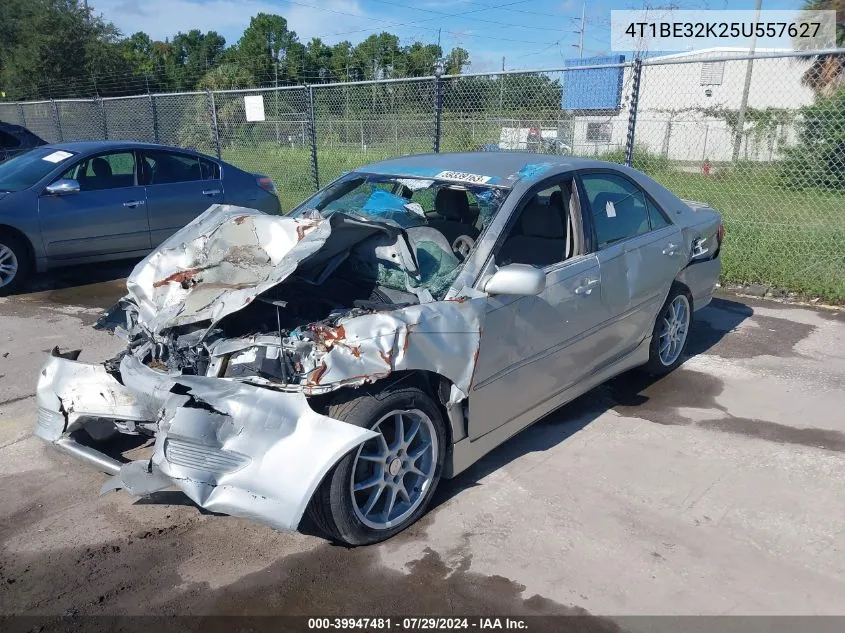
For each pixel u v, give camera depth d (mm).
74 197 7543
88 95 33469
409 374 3105
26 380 5008
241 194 8828
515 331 3480
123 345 5758
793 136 9773
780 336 5953
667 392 4812
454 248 3773
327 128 15016
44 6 32625
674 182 10828
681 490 3549
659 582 2865
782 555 3033
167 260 3811
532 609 2715
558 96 10414
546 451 3965
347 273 3635
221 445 2816
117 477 2975
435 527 3240
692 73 21594
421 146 14078
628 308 4340
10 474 3746
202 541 3168
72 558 3037
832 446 4008
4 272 7281
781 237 7922
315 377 2834
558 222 3941
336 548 3102
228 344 3104
